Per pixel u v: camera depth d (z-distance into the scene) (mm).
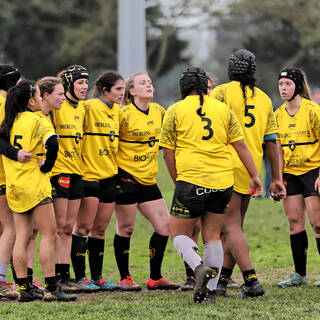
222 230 27031
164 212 30125
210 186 24734
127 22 78688
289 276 31234
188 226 25203
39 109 27219
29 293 26500
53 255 26250
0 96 27969
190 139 24984
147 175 29984
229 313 23438
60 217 28312
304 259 29859
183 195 24859
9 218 27500
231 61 27422
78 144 28594
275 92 157125
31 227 26453
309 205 29562
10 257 27453
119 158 30062
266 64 197000
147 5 183500
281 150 30266
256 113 27125
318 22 178125
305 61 196500
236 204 26828
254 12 180625
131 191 29797
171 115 25281
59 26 194375
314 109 29344
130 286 29688
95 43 186750
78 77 28484
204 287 24312
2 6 189250
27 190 25594
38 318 23172
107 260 38281
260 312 23562
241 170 26672
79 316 23469
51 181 28141
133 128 29734
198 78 25328
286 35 194125
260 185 25828
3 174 27312
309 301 25719
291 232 30078
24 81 26172
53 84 27406
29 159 25594
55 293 26516
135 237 46094
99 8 193125
